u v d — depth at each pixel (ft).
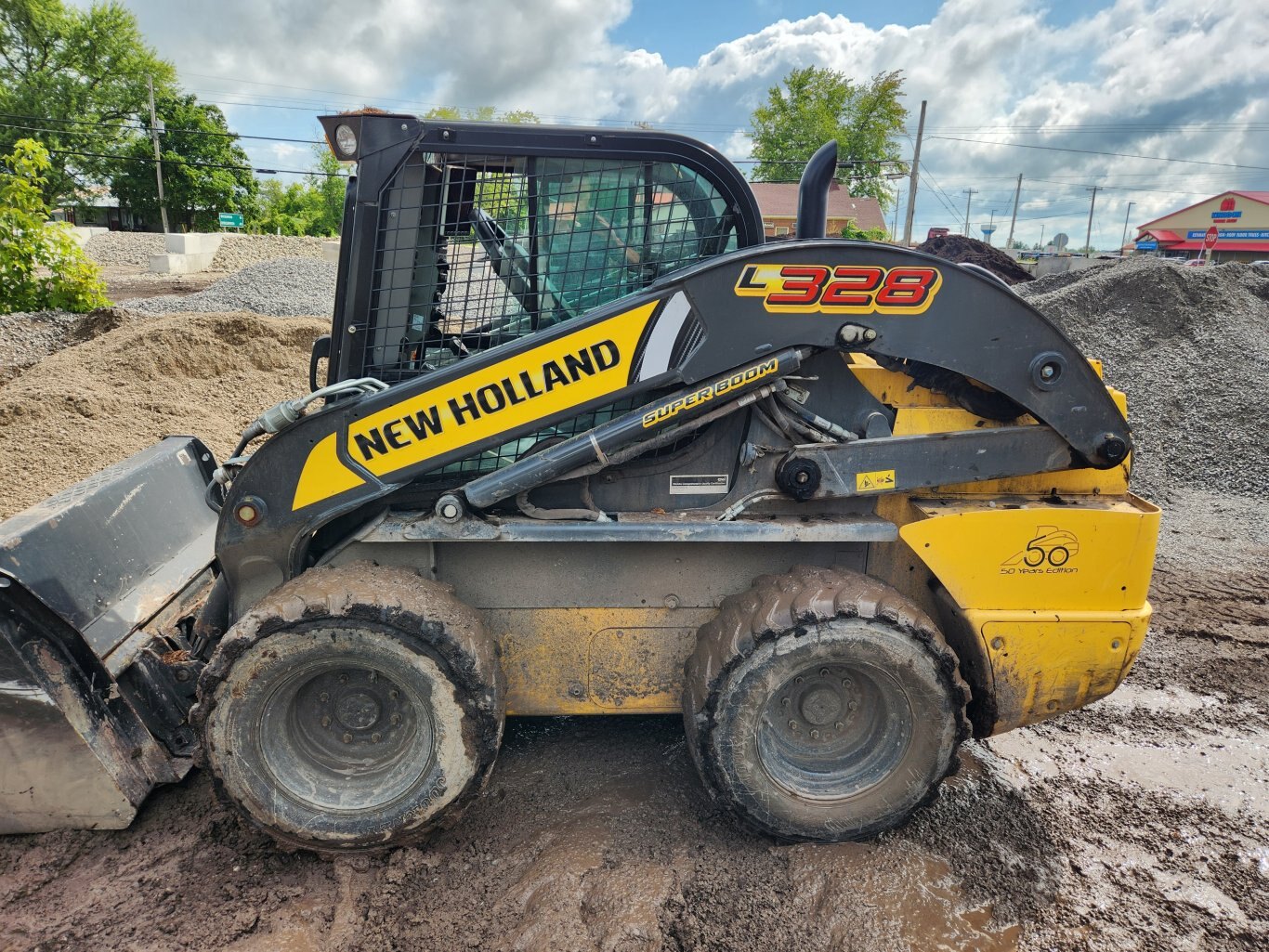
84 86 129.70
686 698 8.73
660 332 8.10
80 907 7.89
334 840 8.28
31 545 8.68
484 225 8.69
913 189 104.47
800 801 8.66
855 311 8.24
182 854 8.57
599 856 8.55
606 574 9.18
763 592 8.63
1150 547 8.98
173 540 10.91
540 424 8.23
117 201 136.15
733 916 7.89
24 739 8.29
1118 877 8.67
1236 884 8.61
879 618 8.13
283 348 28.12
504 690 8.55
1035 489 9.47
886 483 8.82
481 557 9.07
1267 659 13.61
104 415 22.34
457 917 7.84
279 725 8.30
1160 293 27.02
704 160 8.65
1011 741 11.14
